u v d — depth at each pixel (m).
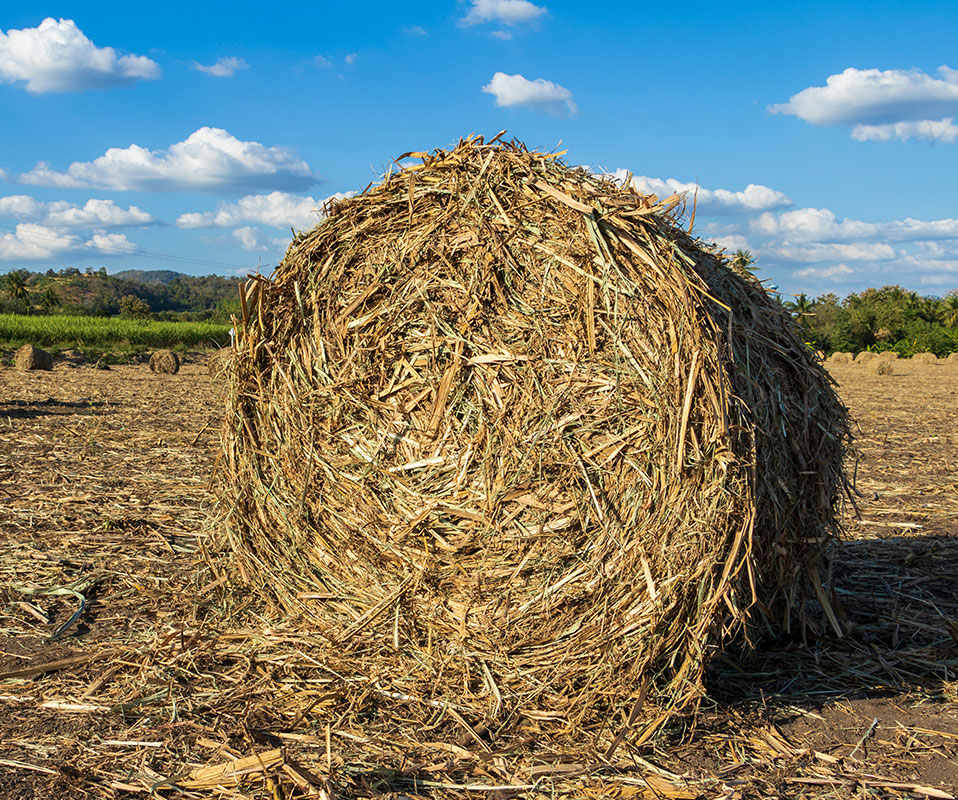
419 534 3.46
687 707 3.36
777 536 3.74
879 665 3.90
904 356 51.41
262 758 2.83
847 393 21.06
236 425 4.07
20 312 82.75
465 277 3.45
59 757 2.87
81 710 3.24
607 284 3.27
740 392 3.43
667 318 3.25
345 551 3.68
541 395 3.26
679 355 3.22
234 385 4.07
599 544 3.22
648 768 2.87
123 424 11.30
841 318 63.97
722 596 3.27
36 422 11.18
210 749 2.94
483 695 3.35
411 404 3.48
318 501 3.74
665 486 3.20
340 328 3.70
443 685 3.39
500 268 3.41
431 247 3.54
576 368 3.25
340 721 3.15
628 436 3.21
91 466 8.16
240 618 4.13
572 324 3.29
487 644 3.36
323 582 3.79
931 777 2.85
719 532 3.22
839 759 2.97
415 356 3.49
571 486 3.24
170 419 11.96
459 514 3.36
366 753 2.93
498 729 3.13
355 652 3.59
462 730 3.13
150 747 2.95
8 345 32.88
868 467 9.30
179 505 6.57
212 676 3.55
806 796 2.72
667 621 3.23
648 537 3.20
